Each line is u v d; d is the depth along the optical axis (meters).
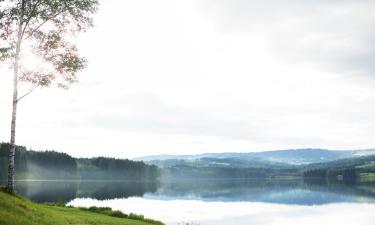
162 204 96.06
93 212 39.16
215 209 90.88
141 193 138.12
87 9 30.80
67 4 30.14
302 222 73.50
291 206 103.75
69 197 94.25
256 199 127.75
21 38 29.47
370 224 72.06
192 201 112.75
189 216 74.06
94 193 120.19
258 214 83.50
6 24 29.33
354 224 72.06
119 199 101.31
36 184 162.38
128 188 171.00
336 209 96.69
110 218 34.97
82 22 31.09
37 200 77.88
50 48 30.58
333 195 149.62
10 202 22.94
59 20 30.81
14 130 27.91
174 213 77.31
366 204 110.81
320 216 82.44
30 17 29.47
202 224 63.94
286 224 70.19
